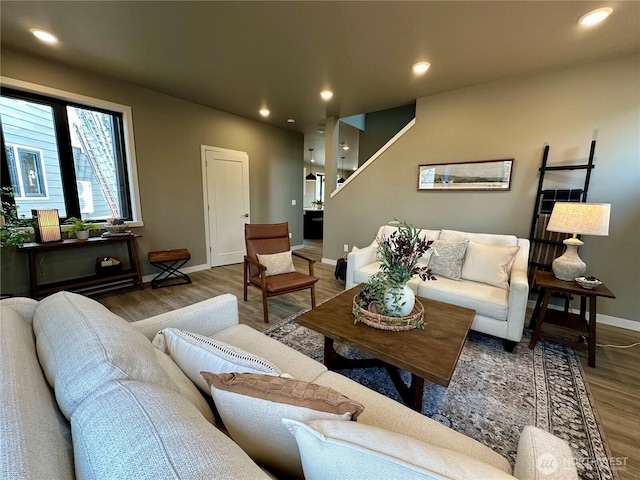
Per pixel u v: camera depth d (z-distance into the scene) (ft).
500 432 4.65
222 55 8.48
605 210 6.50
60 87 9.27
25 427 1.49
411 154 12.31
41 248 8.48
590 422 4.88
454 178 11.26
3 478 1.15
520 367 6.44
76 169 10.27
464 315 5.93
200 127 13.47
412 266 5.37
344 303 6.47
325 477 1.61
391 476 1.48
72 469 1.49
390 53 8.25
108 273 10.47
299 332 7.93
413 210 12.52
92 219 10.75
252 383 2.20
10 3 6.17
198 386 2.98
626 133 8.26
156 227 12.33
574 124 8.93
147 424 1.45
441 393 5.54
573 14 6.36
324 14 6.53
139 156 11.43
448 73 9.51
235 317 5.24
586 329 6.90
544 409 5.16
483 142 10.53
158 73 9.87
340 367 6.09
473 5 6.15
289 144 18.48
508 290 7.68
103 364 1.92
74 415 1.67
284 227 10.75
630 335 8.14
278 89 11.16
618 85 8.25
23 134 9.07
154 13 6.55
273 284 8.65
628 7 6.06
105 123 10.80
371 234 14.05
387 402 3.35
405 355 4.41
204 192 14.08
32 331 2.83
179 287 11.69
